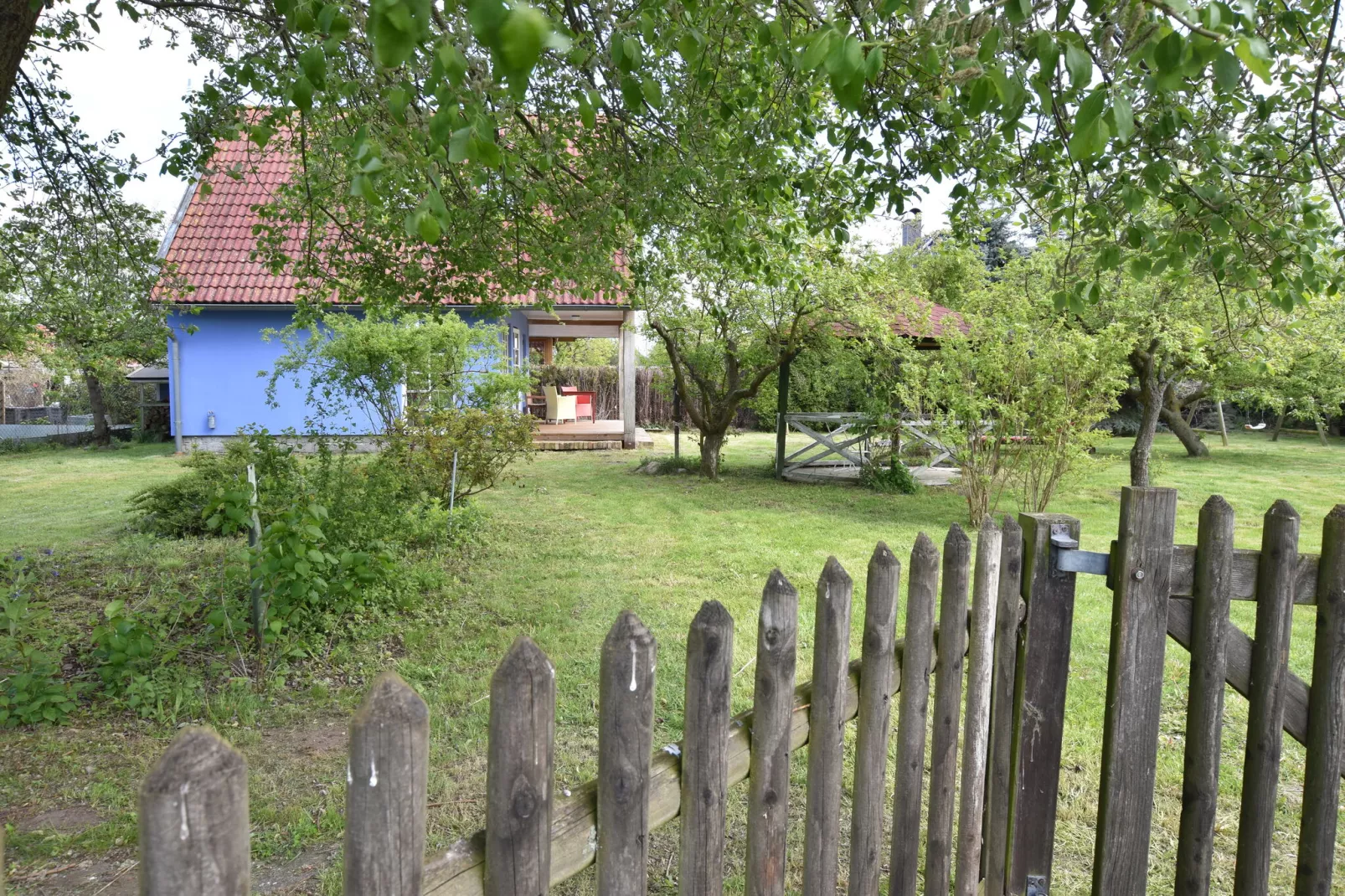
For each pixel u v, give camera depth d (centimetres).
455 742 363
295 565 446
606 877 133
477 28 114
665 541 799
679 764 149
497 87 212
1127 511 184
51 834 288
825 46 174
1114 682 190
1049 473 912
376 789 99
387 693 101
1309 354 1323
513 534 822
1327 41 266
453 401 953
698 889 151
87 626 517
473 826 298
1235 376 1437
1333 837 192
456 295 722
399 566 614
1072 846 290
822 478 1346
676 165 496
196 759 84
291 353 976
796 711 170
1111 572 190
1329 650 186
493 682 115
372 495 683
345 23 192
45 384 2144
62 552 721
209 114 455
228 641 461
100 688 416
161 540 760
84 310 721
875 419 1222
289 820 301
